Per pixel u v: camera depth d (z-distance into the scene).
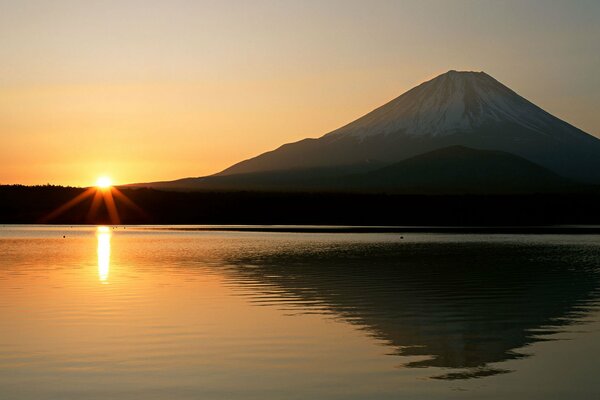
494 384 16.17
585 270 42.47
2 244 71.50
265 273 40.19
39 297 29.73
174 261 48.56
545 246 66.38
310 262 47.59
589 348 19.89
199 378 16.70
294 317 24.83
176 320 24.08
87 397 15.29
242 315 25.19
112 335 21.50
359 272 40.88
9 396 15.34
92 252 58.34
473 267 44.19
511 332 22.25
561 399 15.12
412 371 17.34
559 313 25.97
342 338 21.17
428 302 28.70
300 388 15.89
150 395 15.42
